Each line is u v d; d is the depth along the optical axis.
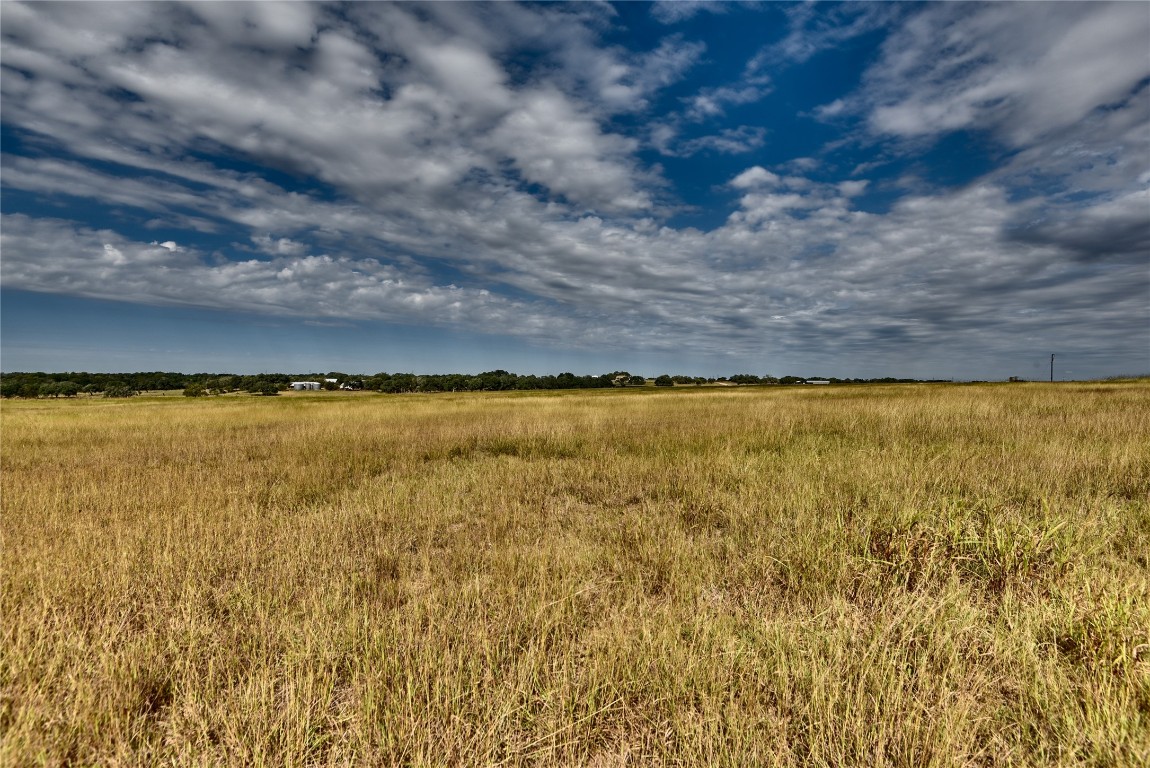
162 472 8.27
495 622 3.01
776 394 32.69
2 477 7.89
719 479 6.76
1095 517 4.22
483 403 29.23
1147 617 2.62
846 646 2.67
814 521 4.43
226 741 2.08
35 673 2.47
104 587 3.54
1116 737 1.91
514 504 5.95
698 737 2.00
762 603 3.37
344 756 2.01
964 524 4.13
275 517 5.50
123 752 1.99
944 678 2.23
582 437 11.70
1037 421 10.53
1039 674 2.31
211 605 3.51
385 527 5.31
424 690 2.32
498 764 1.98
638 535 4.68
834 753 1.99
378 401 35.22
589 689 2.39
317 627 2.97
